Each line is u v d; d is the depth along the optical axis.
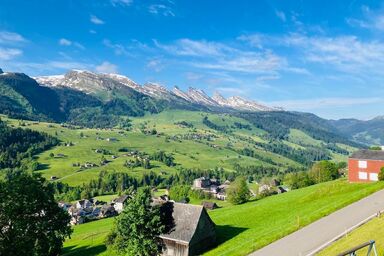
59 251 69.38
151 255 75.50
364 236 48.66
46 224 66.00
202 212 75.25
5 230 63.22
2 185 63.53
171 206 79.50
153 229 73.31
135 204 73.56
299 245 53.94
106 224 154.50
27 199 63.56
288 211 91.12
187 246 71.50
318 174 177.25
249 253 54.97
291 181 188.88
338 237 53.31
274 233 63.50
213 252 68.50
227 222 92.56
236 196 148.25
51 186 70.69
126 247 74.38
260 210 100.62
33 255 61.19
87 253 91.19
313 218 66.88
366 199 77.19
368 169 106.69
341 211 69.62
